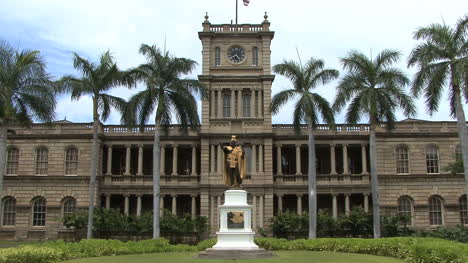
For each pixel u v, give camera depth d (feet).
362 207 199.00
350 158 215.72
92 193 153.99
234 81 202.08
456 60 130.00
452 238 158.30
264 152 197.06
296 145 203.41
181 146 206.49
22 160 203.41
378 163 201.05
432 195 198.29
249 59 204.64
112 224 178.50
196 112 156.15
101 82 154.61
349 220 177.47
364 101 145.59
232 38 206.49
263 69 202.90
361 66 150.71
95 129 156.66
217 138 197.36
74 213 183.62
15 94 139.54
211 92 201.05
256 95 202.59
